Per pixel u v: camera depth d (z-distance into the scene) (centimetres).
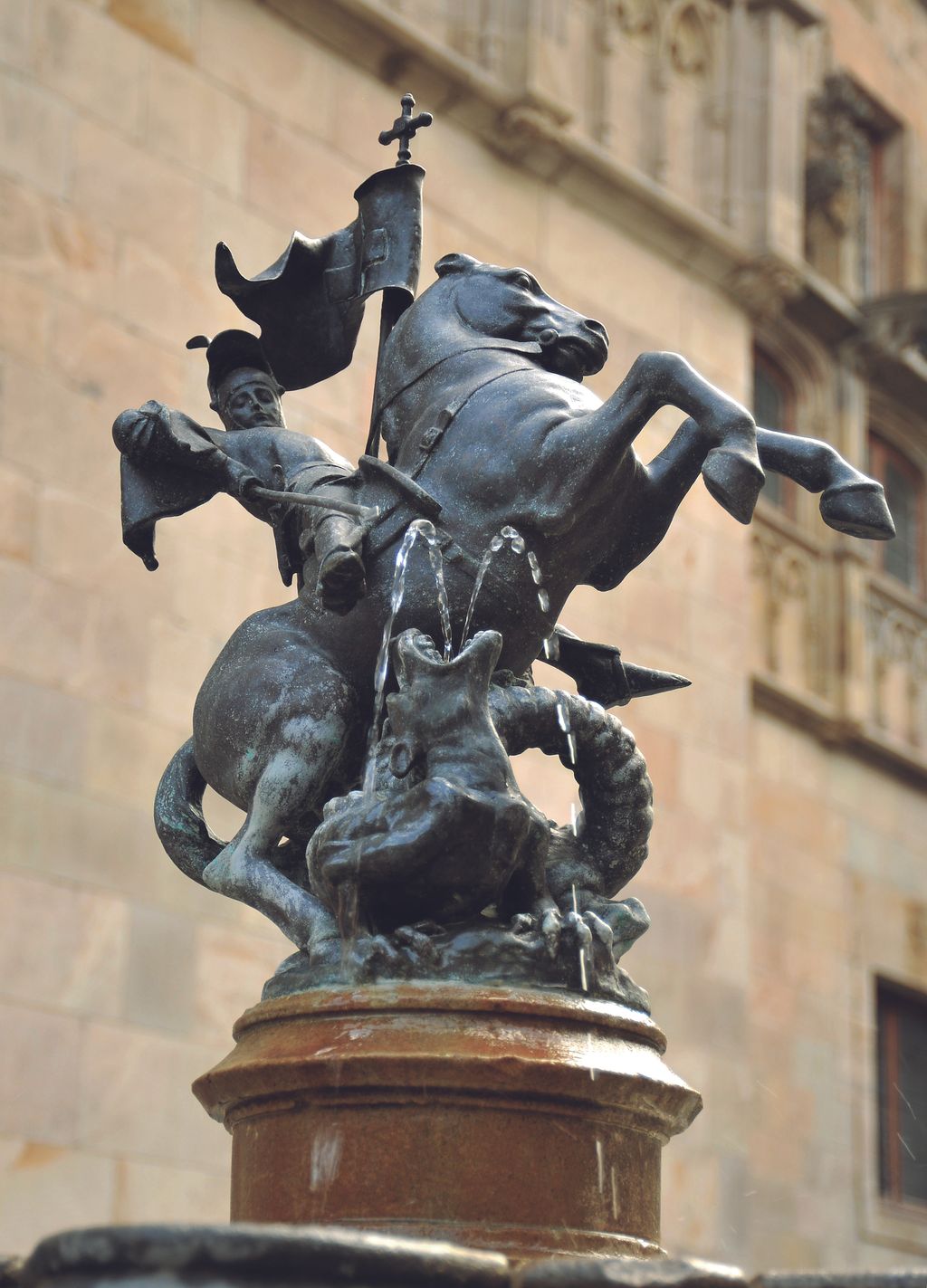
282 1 1145
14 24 1008
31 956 900
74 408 985
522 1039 341
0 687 922
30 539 950
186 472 411
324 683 385
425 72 1218
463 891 354
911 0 1825
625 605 1289
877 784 1592
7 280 974
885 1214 1478
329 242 437
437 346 409
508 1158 337
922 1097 1578
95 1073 909
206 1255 259
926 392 1702
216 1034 961
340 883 356
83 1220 887
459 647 381
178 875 967
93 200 1022
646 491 401
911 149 1780
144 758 967
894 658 1636
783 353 1616
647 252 1372
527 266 1277
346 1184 337
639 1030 355
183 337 1045
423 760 362
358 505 389
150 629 987
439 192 1227
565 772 1138
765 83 1466
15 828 910
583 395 394
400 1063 335
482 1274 269
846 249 1647
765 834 1472
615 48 1376
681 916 1272
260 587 1041
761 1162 1383
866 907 1547
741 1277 279
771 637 1511
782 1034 1433
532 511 379
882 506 370
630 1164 349
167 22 1082
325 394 1084
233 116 1105
